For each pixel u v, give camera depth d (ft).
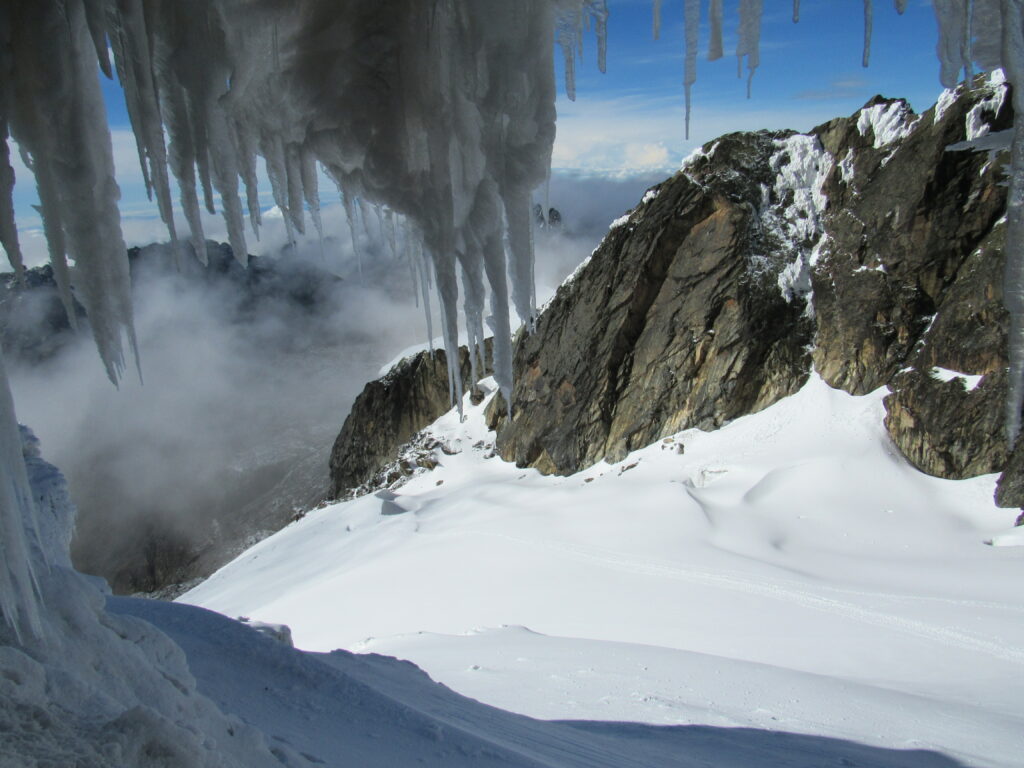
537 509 115.14
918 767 29.48
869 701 38.73
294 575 119.65
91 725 9.89
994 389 93.09
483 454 157.28
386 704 19.89
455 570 96.63
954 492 91.45
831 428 107.55
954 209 108.37
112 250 9.45
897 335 109.91
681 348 126.11
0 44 8.68
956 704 40.04
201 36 9.45
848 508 92.48
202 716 13.03
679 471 114.01
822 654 54.85
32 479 18.42
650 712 35.40
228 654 21.57
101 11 8.77
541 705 36.65
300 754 14.97
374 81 10.39
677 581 78.89
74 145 9.00
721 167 136.87
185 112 9.62
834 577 75.31
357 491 169.17
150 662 13.53
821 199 127.75
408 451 169.37
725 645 59.47
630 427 127.54
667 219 134.92
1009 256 8.64
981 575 70.69
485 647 52.60
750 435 114.32
